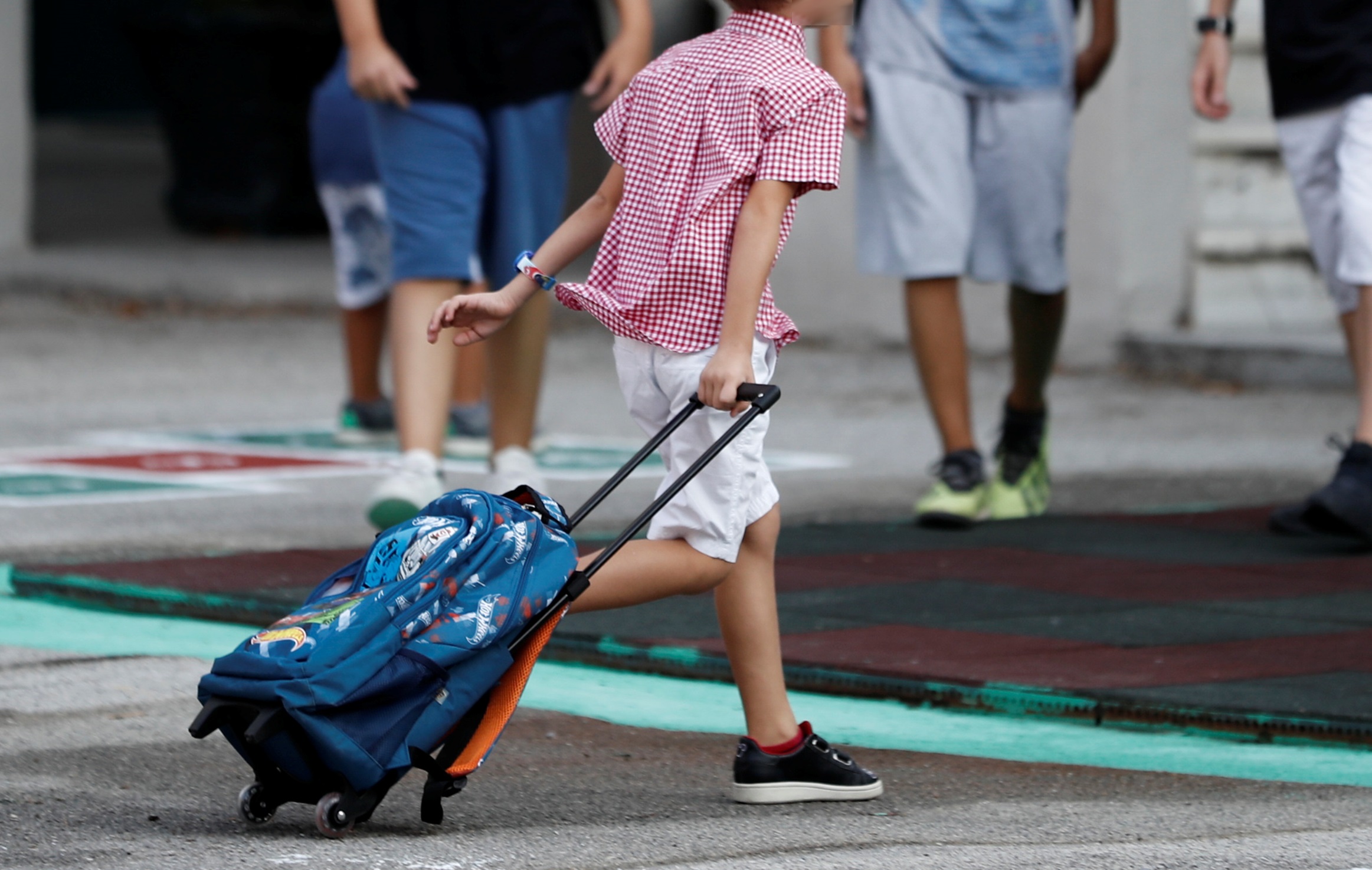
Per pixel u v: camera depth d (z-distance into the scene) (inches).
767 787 530.9
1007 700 631.8
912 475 1150.3
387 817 514.9
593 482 1083.3
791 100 514.0
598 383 1571.1
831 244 1781.5
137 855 472.7
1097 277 1610.5
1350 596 787.4
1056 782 556.7
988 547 902.4
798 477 1139.3
